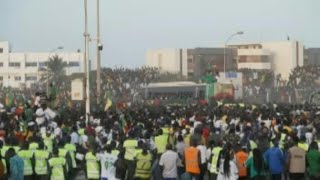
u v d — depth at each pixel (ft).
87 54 171.22
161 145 96.12
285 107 192.34
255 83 568.41
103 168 79.41
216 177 84.43
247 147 88.43
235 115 143.43
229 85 330.34
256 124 119.85
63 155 81.35
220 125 123.44
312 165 87.20
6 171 76.54
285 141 93.09
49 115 129.08
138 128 103.19
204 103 238.89
